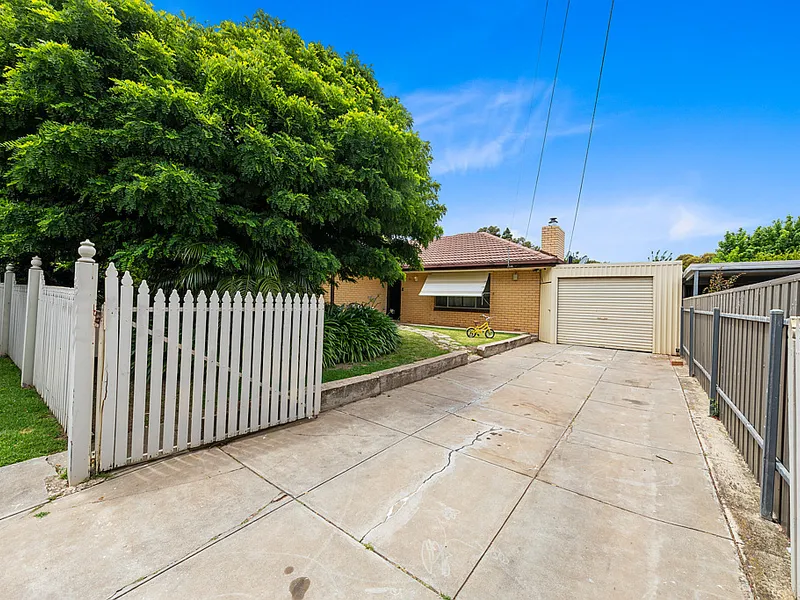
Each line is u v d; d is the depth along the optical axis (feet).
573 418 18.78
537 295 51.70
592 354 40.45
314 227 26.89
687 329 33.17
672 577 7.93
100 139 16.53
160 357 12.72
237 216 19.26
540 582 7.75
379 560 8.27
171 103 16.37
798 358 7.77
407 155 26.71
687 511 10.47
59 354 14.84
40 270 20.24
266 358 15.80
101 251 20.72
